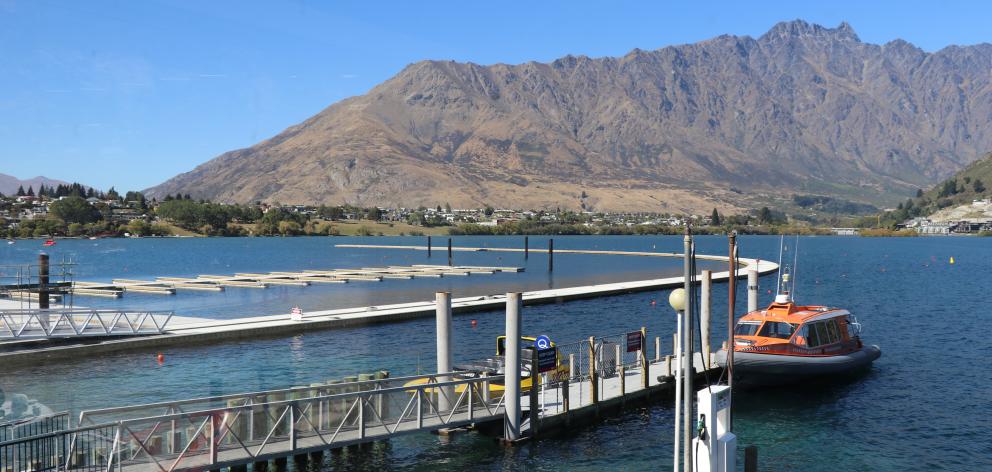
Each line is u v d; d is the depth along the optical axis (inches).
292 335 2212.1
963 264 6791.3
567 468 1131.3
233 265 6545.3
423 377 1178.6
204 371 1742.1
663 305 3065.9
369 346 2066.9
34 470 940.0
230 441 1007.6
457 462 1146.7
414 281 4370.1
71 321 1967.3
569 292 3294.8
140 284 3986.2
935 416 1456.7
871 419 1438.2
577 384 1497.3
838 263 6934.1
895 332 2529.5
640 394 1440.7
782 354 1562.5
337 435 1072.2
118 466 906.7
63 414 1119.6
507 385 1198.9
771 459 1226.6
